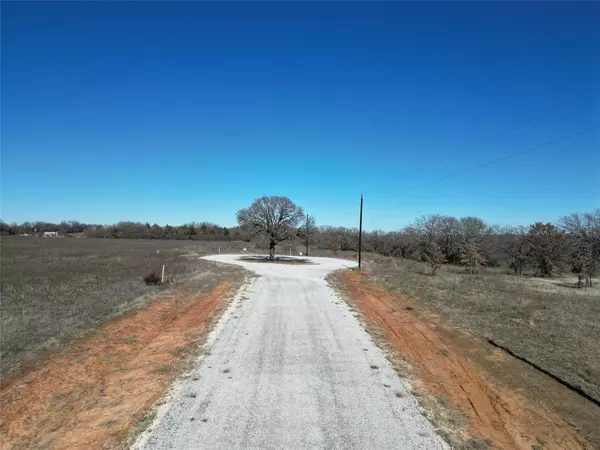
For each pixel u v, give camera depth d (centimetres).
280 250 6806
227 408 746
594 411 770
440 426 696
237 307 1689
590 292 2444
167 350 1102
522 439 667
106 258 3969
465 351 1138
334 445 627
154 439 639
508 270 4362
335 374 928
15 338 1123
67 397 812
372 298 2008
